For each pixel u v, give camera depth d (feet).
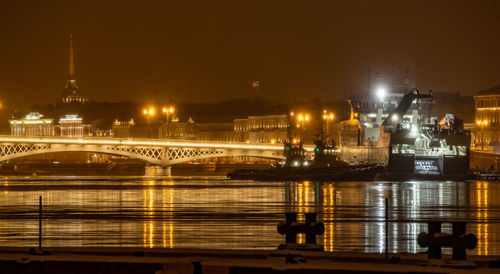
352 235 263.08
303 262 124.36
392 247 231.50
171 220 326.85
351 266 120.67
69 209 405.18
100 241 246.06
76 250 150.61
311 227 142.61
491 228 295.48
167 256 145.79
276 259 128.57
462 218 352.28
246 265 121.39
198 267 123.24
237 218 336.90
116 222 317.42
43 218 342.85
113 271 127.65
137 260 127.65
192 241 244.63
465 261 121.49
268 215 357.00
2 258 130.11
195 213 370.73
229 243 238.89
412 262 134.72
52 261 129.08
